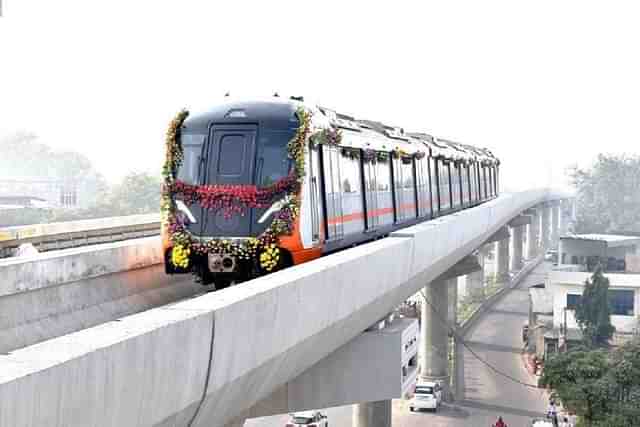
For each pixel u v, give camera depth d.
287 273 12.73
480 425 43.69
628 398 31.92
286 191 16.20
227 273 16.30
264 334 11.10
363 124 23.61
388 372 17.75
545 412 46.62
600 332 57.31
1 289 12.40
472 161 42.47
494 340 67.50
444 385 50.59
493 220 40.44
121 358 8.00
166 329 8.72
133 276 16.55
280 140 16.48
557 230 138.25
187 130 16.72
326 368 17.62
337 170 18.97
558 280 61.53
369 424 32.53
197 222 16.20
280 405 17.69
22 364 7.09
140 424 8.52
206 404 10.10
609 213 105.94
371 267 16.38
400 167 26.02
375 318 18.09
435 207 31.89
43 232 24.03
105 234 28.42
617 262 77.62
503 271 95.25
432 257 23.72
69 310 14.22
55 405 7.14
